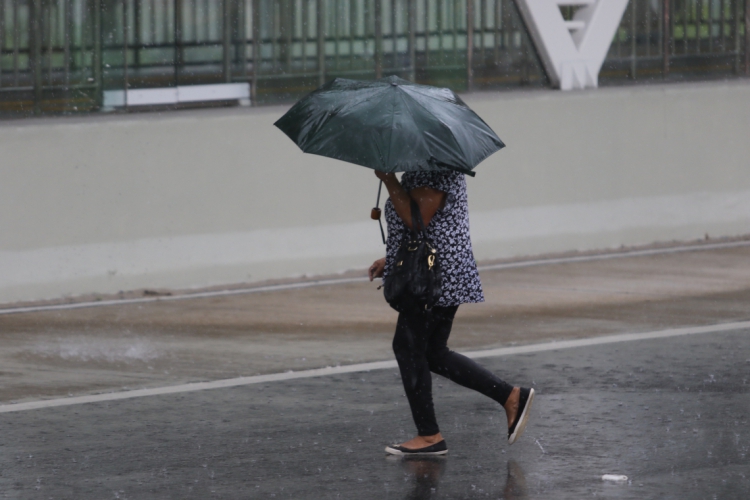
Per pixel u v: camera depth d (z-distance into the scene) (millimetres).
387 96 17375
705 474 17547
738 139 42125
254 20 35812
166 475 17516
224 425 20375
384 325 29344
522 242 38562
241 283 34281
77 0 33312
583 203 39562
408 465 18094
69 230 31891
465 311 31016
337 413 21172
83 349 26594
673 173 41062
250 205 34344
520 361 25359
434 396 22609
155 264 33062
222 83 35500
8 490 16766
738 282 34875
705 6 43531
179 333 28312
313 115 17531
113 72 33906
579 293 33312
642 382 23422
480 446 19156
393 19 38156
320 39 36938
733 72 44000
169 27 34594
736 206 42219
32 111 32969
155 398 22281
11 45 32531
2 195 31016
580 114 39375
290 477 17453
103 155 32188
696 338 27641
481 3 39781
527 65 40781
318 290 33656
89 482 17172
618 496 16531
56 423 20469
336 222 35719
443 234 17891
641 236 40594
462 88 39656
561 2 40781
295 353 26266
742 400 22000
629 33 42250
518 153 38406
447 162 16812
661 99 40656
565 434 19781
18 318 29812
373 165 16688
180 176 33250
